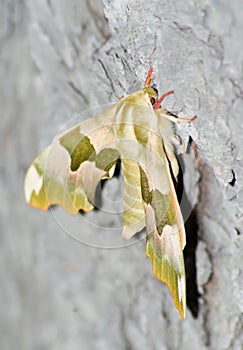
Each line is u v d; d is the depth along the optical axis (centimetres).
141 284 27
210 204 25
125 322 28
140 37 24
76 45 27
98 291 28
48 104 28
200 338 26
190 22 23
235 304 25
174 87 23
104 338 28
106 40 26
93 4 26
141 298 27
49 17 27
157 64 23
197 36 23
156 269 23
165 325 27
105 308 28
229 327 26
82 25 26
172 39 23
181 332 26
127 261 28
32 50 28
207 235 25
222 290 25
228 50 22
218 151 23
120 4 24
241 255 24
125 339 28
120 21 24
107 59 25
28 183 23
